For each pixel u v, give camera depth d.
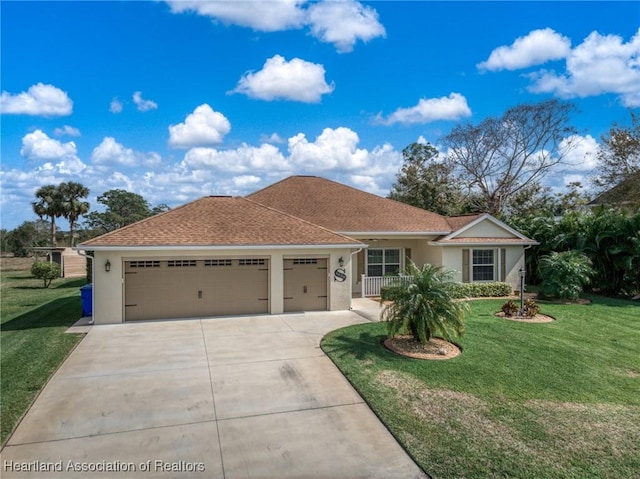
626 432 5.96
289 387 7.64
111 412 6.54
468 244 18.88
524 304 14.83
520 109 38.44
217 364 8.92
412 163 41.72
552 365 8.89
